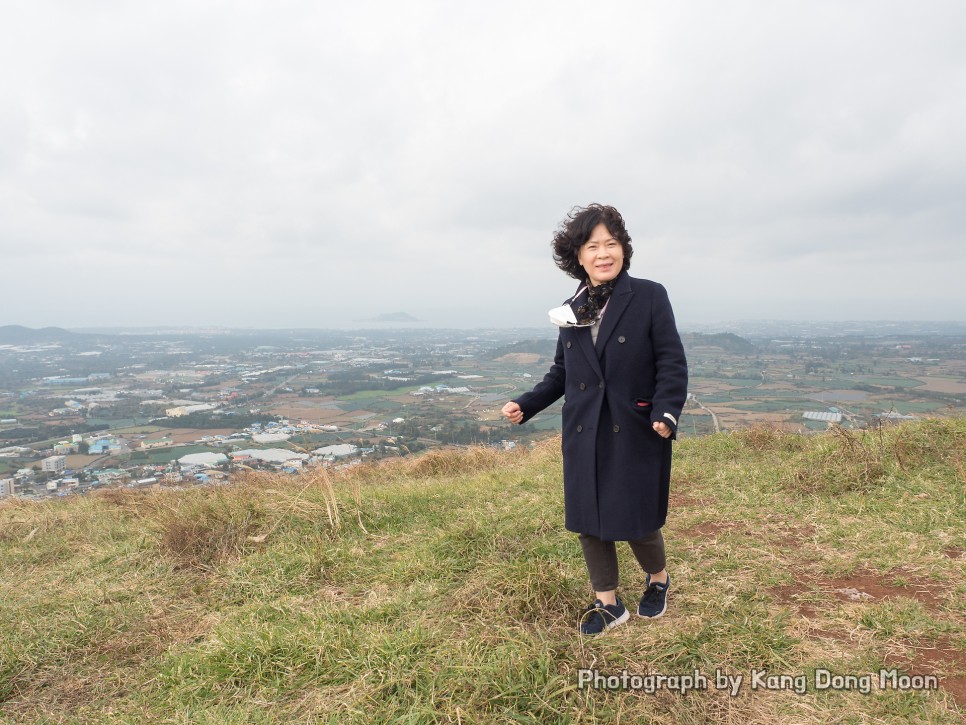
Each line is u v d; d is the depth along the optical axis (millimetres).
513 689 1921
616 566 2430
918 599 2521
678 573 2932
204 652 2438
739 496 4262
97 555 3973
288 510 4379
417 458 7559
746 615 2430
